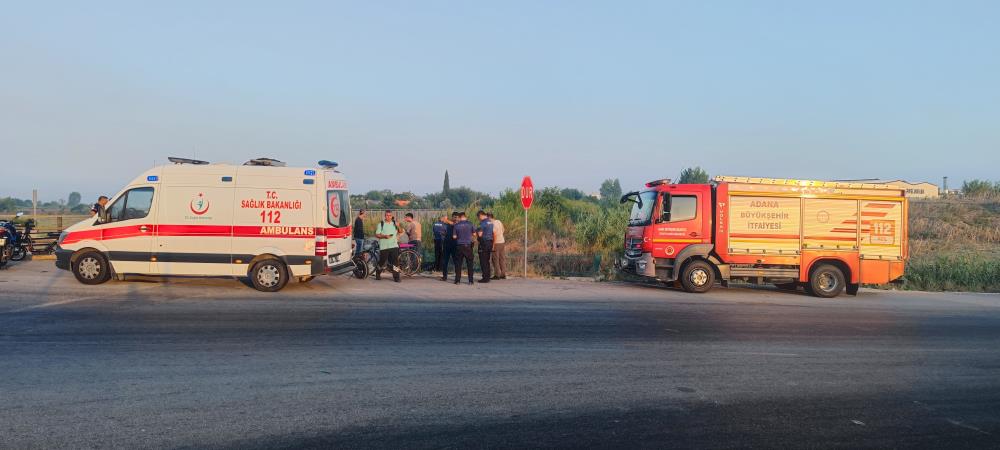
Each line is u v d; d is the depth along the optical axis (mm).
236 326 9508
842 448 5145
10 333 8766
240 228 13109
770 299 13945
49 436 5035
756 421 5742
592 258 21391
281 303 11703
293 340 8641
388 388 6535
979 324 11078
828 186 14578
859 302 13781
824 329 10305
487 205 28828
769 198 14445
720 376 7250
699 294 14406
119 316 10117
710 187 14625
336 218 13922
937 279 18219
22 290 12562
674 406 6125
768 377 7242
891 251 14625
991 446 5250
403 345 8492
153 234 13094
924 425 5730
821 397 6516
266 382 6645
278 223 13125
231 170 13156
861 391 6766
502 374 7160
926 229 29156
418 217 25500
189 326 9430
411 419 5613
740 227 14406
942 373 7582
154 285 13633
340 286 14234
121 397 6055
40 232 18906
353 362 7547
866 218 14617
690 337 9422
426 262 17984
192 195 13117
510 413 5828
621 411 5945
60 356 7547
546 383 6828
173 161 13648
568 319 10711
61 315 10117
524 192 16984
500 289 14312
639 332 9727
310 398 6148
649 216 14727
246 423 5422
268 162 13633
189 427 5297
